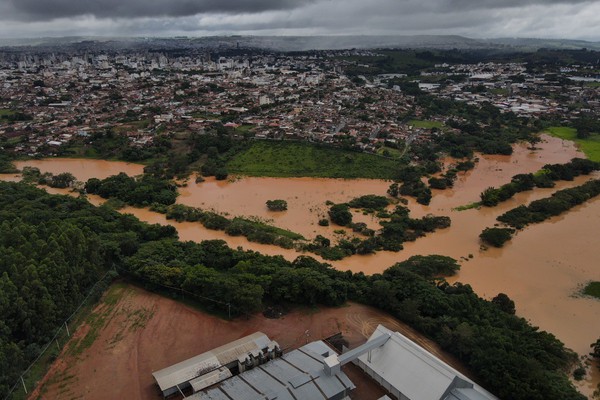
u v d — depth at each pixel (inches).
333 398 3102.9
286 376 3233.3
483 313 4237.2
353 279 4928.6
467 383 3218.5
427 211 7440.9
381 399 3134.8
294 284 4539.9
